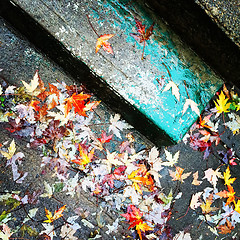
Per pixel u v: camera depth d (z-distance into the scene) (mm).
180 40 1960
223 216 2338
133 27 1793
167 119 1819
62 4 1623
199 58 2008
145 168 2031
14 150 1748
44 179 1846
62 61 1825
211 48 1925
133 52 1777
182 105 1860
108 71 1713
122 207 2012
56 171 1861
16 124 1785
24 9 1547
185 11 1751
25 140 1812
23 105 1789
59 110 1906
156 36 1865
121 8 1771
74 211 1902
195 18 1761
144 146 2111
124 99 1753
